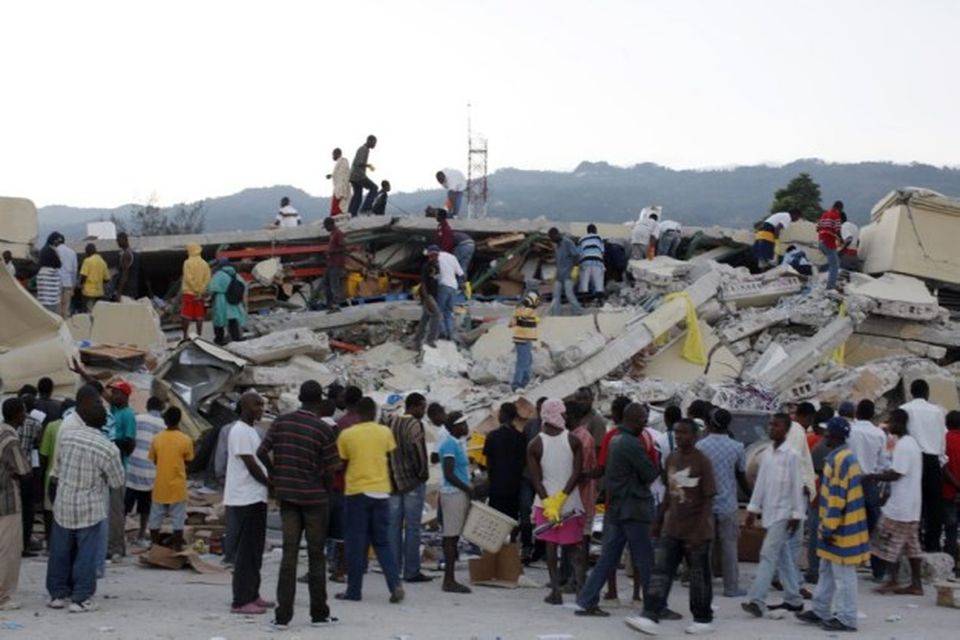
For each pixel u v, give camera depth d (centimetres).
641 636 1156
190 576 1487
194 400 2159
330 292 2656
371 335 2652
